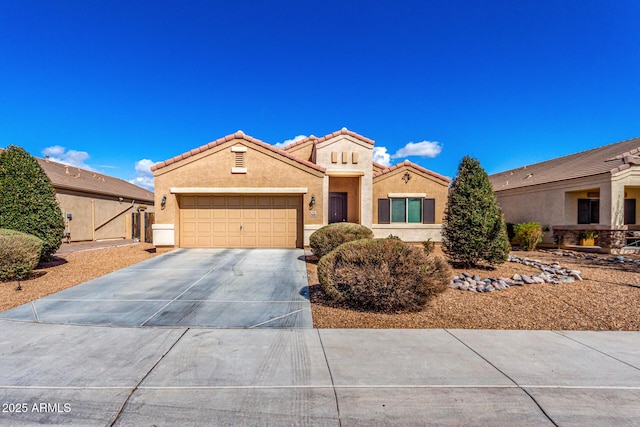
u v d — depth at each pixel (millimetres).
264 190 14312
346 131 16188
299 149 18812
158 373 4074
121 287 8352
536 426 3182
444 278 6574
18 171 10664
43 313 6387
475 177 10422
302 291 8086
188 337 5258
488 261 10367
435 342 5121
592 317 6344
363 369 4211
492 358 4562
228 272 10070
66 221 19688
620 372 4207
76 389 3725
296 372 4117
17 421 3209
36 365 4266
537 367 4309
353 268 6746
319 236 11695
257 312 6539
